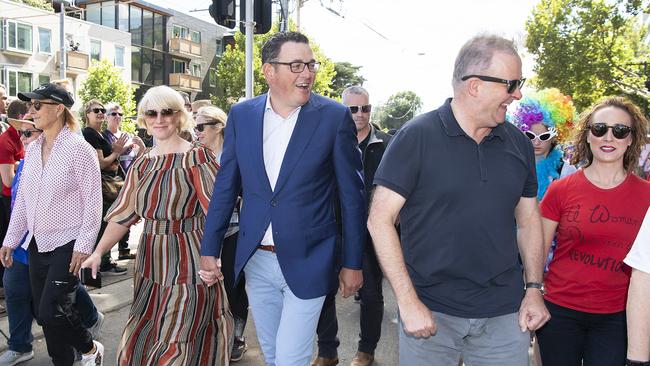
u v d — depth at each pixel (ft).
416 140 6.57
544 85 67.92
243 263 8.22
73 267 9.84
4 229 14.80
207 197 8.86
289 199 7.94
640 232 6.07
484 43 6.31
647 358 5.97
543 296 8.48
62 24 90.22
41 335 13.16
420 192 6.65
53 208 9.94
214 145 13.11
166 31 133.49
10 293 11.50
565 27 65.31
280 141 8.20
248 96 17.71
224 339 9.29
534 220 7.31
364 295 11.76
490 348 6.89
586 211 7.91
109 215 9.36
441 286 6.78
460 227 6.54
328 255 8.10
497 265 6.66
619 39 63.67
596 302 7.91
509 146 6.78
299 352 8.13
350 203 8.03
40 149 10.36
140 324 8.94
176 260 8.89
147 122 9.12
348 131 8.13
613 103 8.06
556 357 8.32
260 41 105.60
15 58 97.81
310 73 7.86
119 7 123.13
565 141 10.78
